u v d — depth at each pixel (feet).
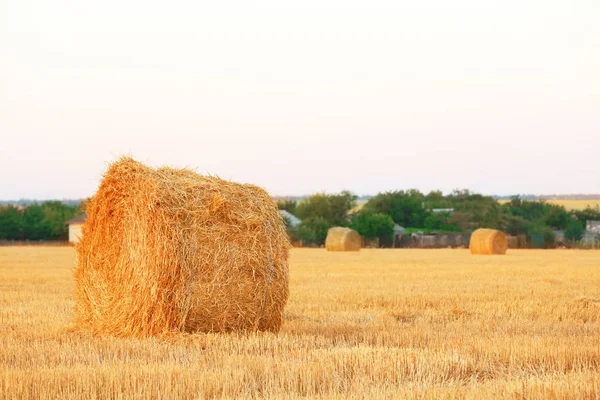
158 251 41.06
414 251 178.60
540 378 29.07
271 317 43.80
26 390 26.63
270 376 29.40
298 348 36.55
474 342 38.14
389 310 55.62
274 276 43.65
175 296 41.19
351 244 169.89
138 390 26.94
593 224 288.92
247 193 43.93
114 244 43.86
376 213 276.41
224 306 42.24
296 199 307.37
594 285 75.36
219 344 38.17
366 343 38.27
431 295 65.57
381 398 25.71
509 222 294.25
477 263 117.70
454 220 298.35
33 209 283.18
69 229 269.23
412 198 312.29
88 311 45.65
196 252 41.63
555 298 63.10
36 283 79.82
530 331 44.45
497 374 30.99
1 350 35.42
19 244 266.77
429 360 32.09
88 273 45.62
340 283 78.38
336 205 293.23
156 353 34.99
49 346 36.73
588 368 32.07
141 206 41.73
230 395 27.14
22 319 49.42
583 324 47.67
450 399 25.38
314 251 174.19
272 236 43.73
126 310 42.34
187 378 28.43
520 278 85.05
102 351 35.86
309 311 55.52
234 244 42.50
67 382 27.84
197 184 42.86
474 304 59.26
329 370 30.12
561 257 141.49
